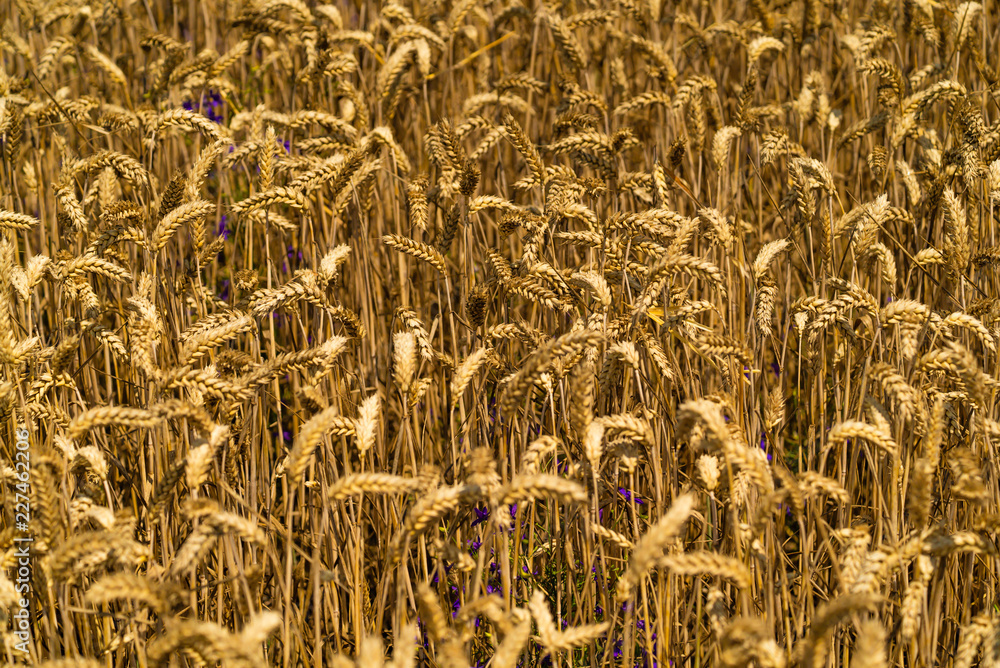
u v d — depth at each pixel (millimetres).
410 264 4758
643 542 2154
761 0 5664
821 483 2562
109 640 3039
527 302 5008
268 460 3525
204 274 5008
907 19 5422
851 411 3502
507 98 5316
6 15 7469
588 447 2596
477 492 2391
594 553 3066
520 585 3426
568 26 5488
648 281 3010
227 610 3303
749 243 5117
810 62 6430
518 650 2166
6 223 3445
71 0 6445
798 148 4531
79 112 4574
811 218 3553
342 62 4828
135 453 3535
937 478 3326
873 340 3066
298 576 3400
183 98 5285
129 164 3840
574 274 3105
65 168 3871
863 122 4633
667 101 4895
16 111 4312
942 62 5285
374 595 3719
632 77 6484
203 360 3721
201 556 2654
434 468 2615
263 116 4418
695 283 3992
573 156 4156
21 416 3150
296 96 5820
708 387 3939
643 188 4078
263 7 5152
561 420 3281
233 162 4055
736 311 4004
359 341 4078
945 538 2367
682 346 3910
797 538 3908
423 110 5984
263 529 3205
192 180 3529
